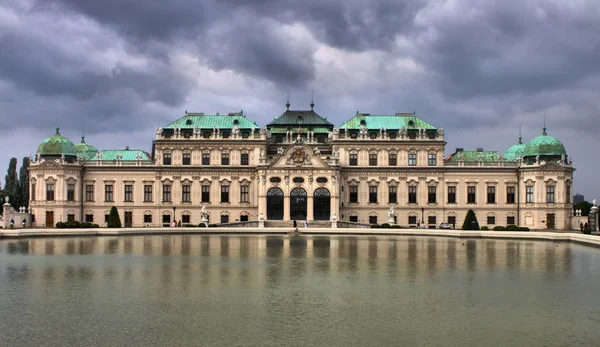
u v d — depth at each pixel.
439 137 157.88
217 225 144.62
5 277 60.28
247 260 74.19
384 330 41.28
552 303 49.34
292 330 41.09
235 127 157.62
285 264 70.44
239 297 50.94
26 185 186.12
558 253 84.94
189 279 59.34
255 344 38.06
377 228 139.62
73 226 141.88
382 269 66.75
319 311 46.28
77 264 69.88
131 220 156.88
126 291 53.25
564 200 154.12
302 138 163.25
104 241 102.94
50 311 45.78
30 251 84.31
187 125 159.38
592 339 39.50
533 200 155.38
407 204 157.25
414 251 86.62
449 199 158.12
